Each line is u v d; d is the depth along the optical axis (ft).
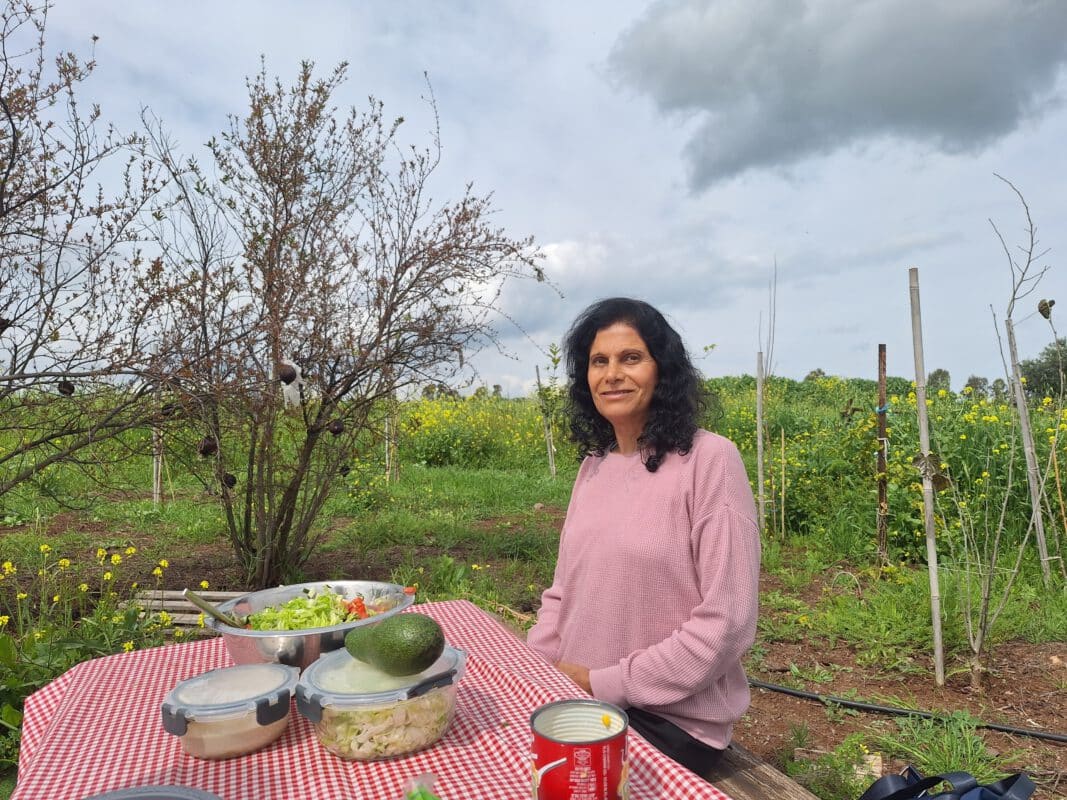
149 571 19.03
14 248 14.05
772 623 16.26
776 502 24.71
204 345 15.49
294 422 18.16
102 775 4.74
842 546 21.80
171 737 5.27
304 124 17.19
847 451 25.70
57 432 14.62
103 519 25.04
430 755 4.91
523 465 41.88
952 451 22.07
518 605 17.84
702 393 7.27
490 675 6.30
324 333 17.15
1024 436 16.53
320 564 20.88
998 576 17.35
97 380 13.83
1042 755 10.90
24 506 24.48
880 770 10.36
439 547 23.26
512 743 5.02
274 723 5.00
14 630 14.32
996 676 13.58
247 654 5.97
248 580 18.08
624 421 7.06
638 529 6.52
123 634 12.97
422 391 18.54
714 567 6.13
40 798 4.50
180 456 16.61
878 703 12.61
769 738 11.48
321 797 4.43
